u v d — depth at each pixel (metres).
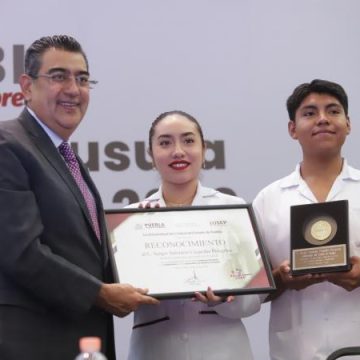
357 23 7.26
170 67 7.09
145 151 6.97
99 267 4.58
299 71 7.16
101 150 6.90
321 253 4.98
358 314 5.25
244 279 4.82
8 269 4.27
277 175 7.05
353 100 7.15
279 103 7.12
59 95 4.64
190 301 5.08
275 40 7.18
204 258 4.86
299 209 5.11
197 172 5.34
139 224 4.94
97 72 7.01
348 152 7.06
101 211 4.79
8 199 4.31
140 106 7.01
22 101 6.88
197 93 7.08
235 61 7.13
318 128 5.36
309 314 5.30
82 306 4.32
